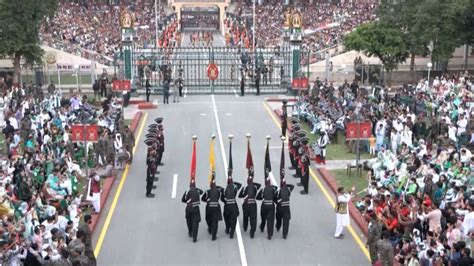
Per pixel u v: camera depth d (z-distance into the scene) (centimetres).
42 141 3041
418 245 1891
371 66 5744
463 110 3656
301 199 2764
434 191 2292
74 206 2236
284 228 2316
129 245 2267
